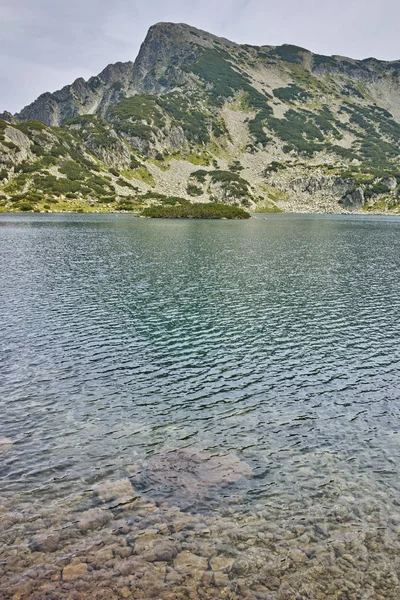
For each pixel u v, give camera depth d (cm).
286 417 1656
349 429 1570
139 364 2173
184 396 1827
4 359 2183
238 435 1516
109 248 6688
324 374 2088
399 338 2636
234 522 1075
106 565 931
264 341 2556
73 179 19438
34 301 3372
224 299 3553
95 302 3381
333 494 1192
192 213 15912
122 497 1162
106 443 1441
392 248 7262
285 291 3888
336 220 16125
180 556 961
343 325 2892
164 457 1360
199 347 2438
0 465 1300
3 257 5606
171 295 3662
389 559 965
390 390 1916
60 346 2398
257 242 7975
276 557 965
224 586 883
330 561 955
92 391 1850
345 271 4966
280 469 1310
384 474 1293
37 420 1586
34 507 1115
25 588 866
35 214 15062
